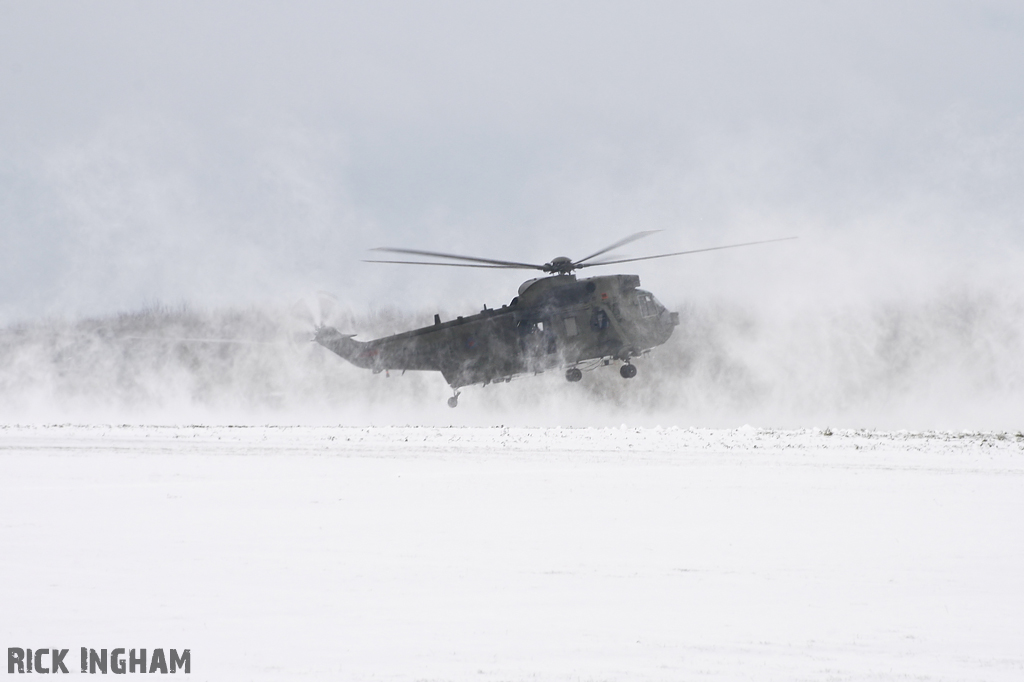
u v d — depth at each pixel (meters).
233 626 30.22
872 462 82.88
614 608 32.62
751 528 48.62
